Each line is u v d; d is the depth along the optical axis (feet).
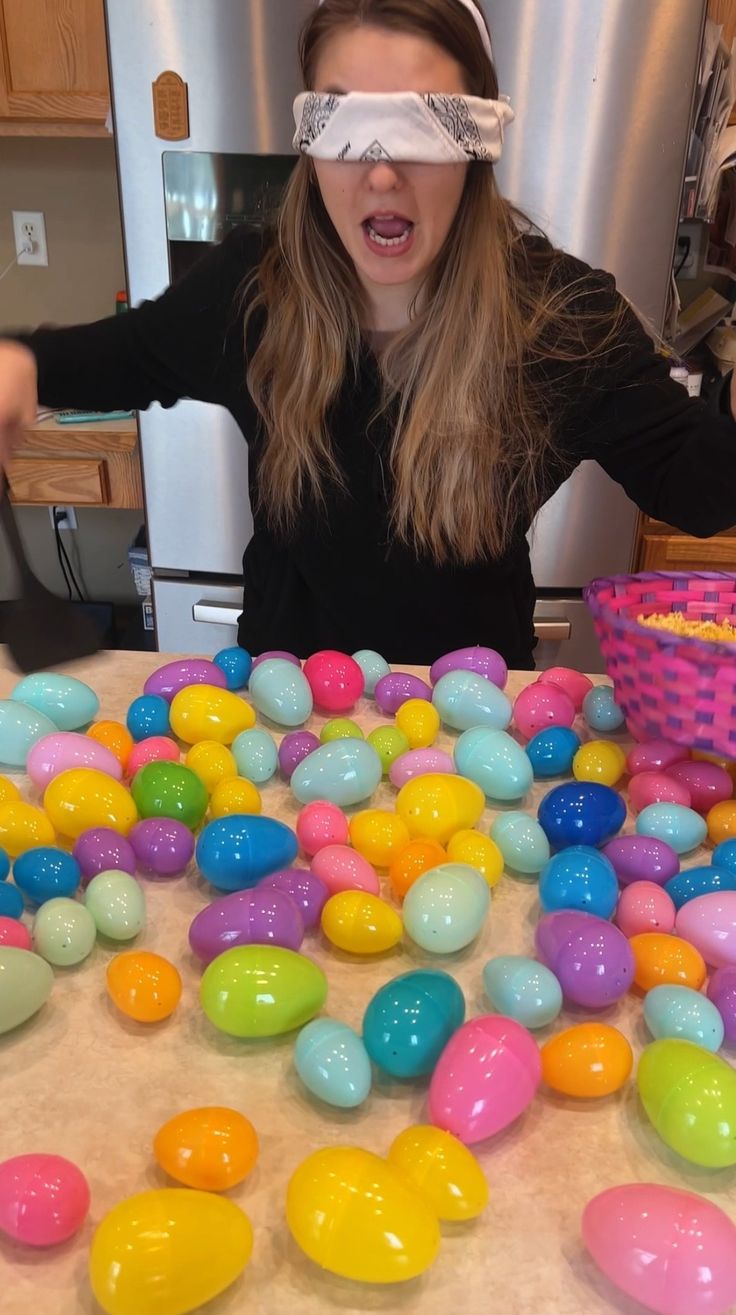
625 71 4.71
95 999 1.84
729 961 1.92
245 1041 1.76
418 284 3.00
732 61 5.16
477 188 2.81
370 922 1.91
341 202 2.65
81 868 2.10
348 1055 1.61
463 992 1.87
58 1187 1.37
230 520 5.72
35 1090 1.63
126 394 3.51
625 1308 1.31
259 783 2.56
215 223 5.21
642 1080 1.61
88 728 2.76
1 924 1.86
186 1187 1.45
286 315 3.15
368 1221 1.30
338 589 3.57
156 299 3.52
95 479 5.96
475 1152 1.54
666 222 5.02
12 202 6.70
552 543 5.62
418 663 3.67
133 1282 1.24
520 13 4.62
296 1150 1.53
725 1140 1.48
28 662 3.06
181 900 2.12
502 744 2.49
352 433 3.27
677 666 2.29
